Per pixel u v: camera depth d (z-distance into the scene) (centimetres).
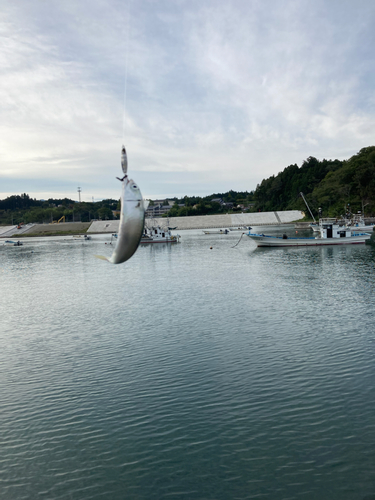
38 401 2145
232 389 2169
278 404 1998
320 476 1510
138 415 1962
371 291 4272
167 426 1859
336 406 1958
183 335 3066
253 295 4319
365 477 1494
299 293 4312
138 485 1511
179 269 6644
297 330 3061
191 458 1639
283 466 1570
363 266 6066
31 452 1719
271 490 1456
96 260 8856
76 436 1819
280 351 2656
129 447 1725
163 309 3894
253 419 1881
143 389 2219
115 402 2095
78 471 1598
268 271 5959
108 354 2761
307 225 16912
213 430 1814
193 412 1964
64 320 3709
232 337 2966
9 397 2200
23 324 3644
